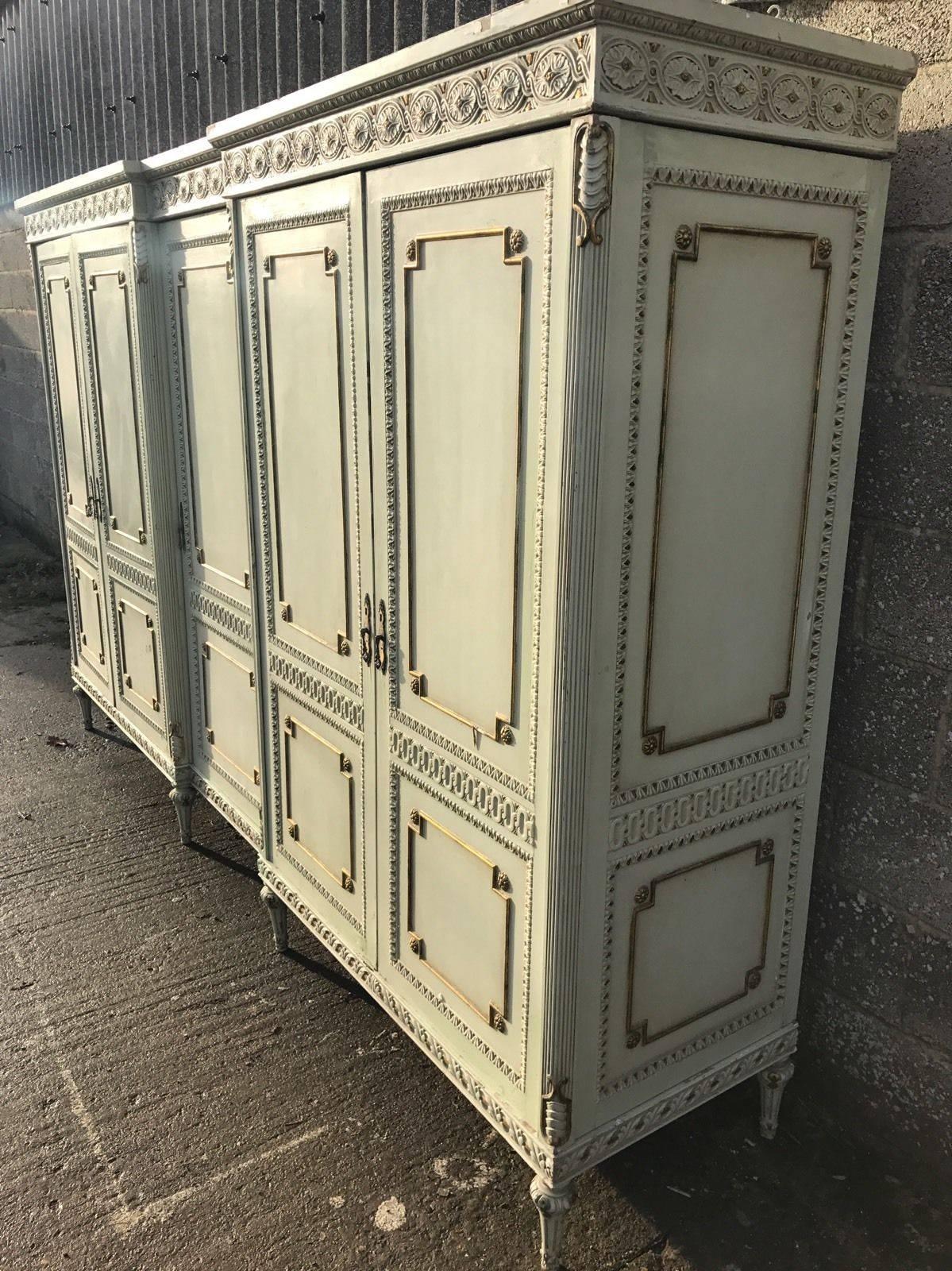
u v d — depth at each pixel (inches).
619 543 62.6
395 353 74.4
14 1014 104.0
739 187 61.6
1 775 158.2
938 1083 83.3
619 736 66.6
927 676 78.7
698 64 56.9
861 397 73.7
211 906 123.8
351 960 96.2
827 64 62.6
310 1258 76.9
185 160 104.3
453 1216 80.7
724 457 66.6
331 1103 92.6
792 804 79.8
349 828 92.9
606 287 56.9
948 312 72.9
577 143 54.7
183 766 134.8
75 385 148.3
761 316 65.7
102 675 159.6
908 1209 81.9
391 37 120.6
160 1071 96.3
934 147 71.9
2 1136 88.5
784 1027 85.7
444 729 76.0
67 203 138.8
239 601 112.6
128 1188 83.2
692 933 76.1
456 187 65.1
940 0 70.0
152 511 125.3
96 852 136.1
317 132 79.4
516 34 56.4
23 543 301.6
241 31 153.6
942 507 75.5
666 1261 77.2
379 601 81.5
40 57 242.8
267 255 90.7
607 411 59.4
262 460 97.7
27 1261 76.5
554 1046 69.6
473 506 68.8
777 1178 85.0
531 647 65.6
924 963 82.8
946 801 79.0
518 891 71.0
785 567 73.2
